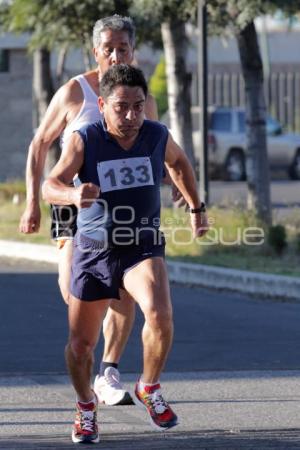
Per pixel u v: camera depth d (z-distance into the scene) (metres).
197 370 23.92
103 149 17.12
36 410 20.20
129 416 19.62
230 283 36.38
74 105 19.77
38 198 19.98
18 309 32.31
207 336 28.08
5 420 19.42
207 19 45.91
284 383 22.67
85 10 45.84
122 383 22.44
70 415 19.81
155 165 17.41
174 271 38.69
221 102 100.69
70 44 48.69
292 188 79.94
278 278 34.69
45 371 23.75
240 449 17.41
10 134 85.44
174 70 49.84
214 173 88.19
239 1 42.25
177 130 50.31
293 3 42.44
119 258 17.30
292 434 18.42
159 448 17.47
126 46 19.38
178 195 20.06
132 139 17.19
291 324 29.97
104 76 16.95
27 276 39.81
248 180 48.03
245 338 27.83
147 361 17.22
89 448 17.48
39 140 20.11
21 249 45.56
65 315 31.27
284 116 105.75
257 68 47.84
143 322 29.78
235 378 23.11
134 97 16.77
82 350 17.58
